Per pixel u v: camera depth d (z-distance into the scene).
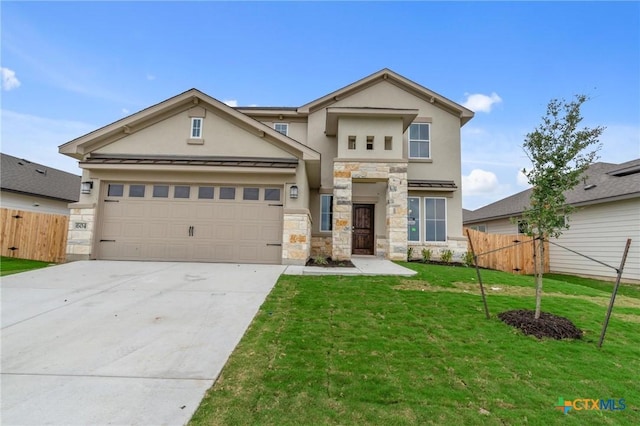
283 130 14.52
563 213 5.07
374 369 3.41
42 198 17.06
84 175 9.65
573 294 7.42
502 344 4.18
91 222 9.43
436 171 13.80
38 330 4.32
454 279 8.13
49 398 2.76
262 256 9.59
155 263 9.18
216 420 2.50
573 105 4.67
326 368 3.40
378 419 2.56
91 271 7.95
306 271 8.21
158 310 5.20
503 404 2.84
